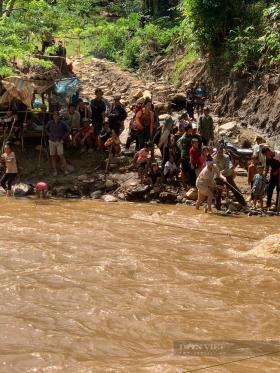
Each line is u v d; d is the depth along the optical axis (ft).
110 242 36.04
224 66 74.84
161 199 50.85
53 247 34.17
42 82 57.62
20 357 19.72
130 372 18.30
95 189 53.47
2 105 59.31
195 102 72.38
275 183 47.93
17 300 25.30
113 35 86.02
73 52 100.73
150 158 52.85
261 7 72.54
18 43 60.13
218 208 48.21
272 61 65.82
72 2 73.10
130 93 80.64
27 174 56.29
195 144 50.34
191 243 36.78
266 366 18.97
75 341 21.30
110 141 56.34
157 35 91.45
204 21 76.18
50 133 55.21
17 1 67.87
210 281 29.04
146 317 23.82
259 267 31.65
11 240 35.45
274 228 42.19
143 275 29.48
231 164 49.47
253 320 23.90
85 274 29.19
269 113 65.46
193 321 23.54
